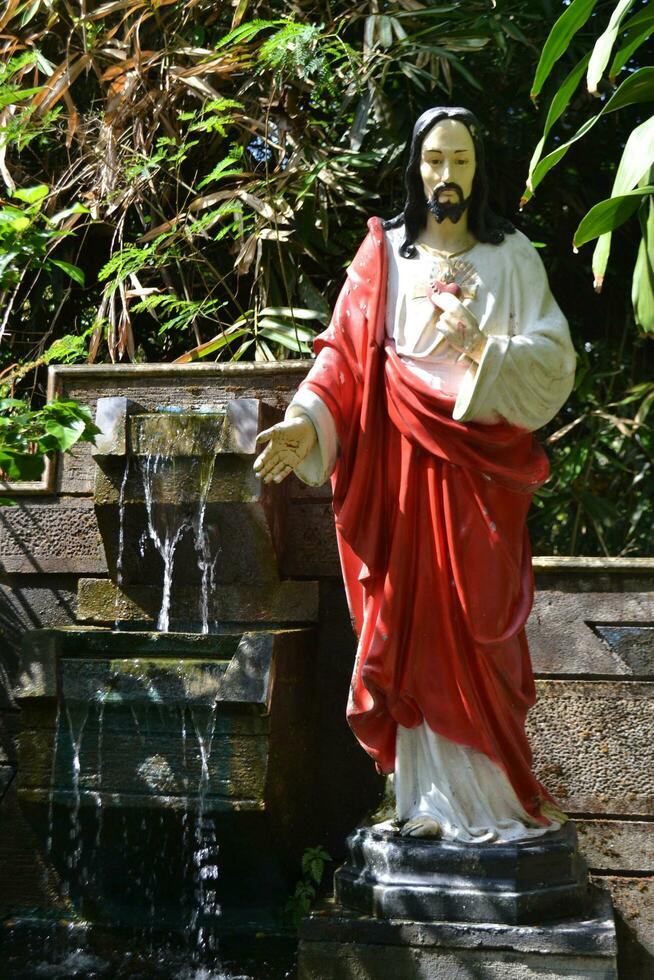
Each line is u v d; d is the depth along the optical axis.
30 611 4.80
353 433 3.58
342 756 4.45
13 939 4.12
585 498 6.53
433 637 3.43
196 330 6.08
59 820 4.02
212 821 3.84
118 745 3.94
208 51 6.05
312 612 4.40
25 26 6.73
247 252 5.91
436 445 3.42
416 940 3.13
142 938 4.12
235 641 3.95
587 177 7.45
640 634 4.22
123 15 6.63
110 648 4.05
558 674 4.25
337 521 3.58
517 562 3.49
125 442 4.28
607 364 6.94
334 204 6.16
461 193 3.62
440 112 3.63
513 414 3.40
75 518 4.78
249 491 4.19
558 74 6.54
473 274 3.62
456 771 3.38
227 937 4.07
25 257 4.07
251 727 3.82
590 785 4.18
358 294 3.69
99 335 5.98
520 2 6.44
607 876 4.12
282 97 6.08
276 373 4.64
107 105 6.16
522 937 3.08
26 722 4.03
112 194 5.98
